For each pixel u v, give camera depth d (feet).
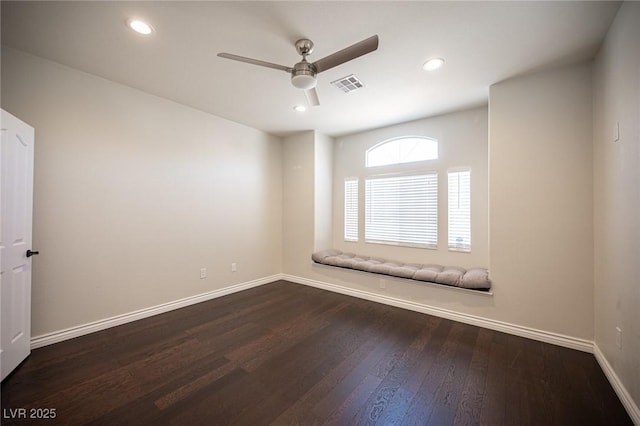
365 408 5.22
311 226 14.02
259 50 7.00
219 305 10.92
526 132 8.13
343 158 14.78
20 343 6.41
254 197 13.66
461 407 5.25
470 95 9.54
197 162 11.17
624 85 5.38
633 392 4.98
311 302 11.34
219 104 10.57
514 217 8.30
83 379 6.00
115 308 8.82
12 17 5.71
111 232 8.73
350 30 6.20
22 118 7.09
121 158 8.96
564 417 4.99
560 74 7.67
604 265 6.51
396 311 10.32
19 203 6.29
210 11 5.60
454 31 6.19
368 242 13.82
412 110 11.03
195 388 5.76
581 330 7.42
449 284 9.45
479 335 8.29
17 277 6.26
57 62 7.61
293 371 6.41
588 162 7.32
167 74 8.26
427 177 12.05
